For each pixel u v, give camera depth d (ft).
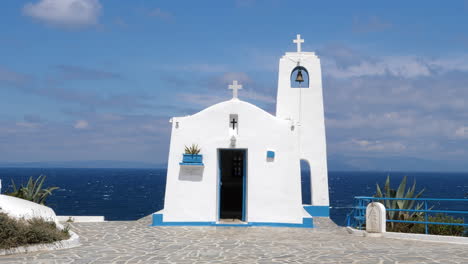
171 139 61.57
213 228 57.52
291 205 60.08
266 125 61.26
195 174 60.85
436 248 42.60
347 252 40.29
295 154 60.85
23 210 48.65
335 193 353.92
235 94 62.18
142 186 423.64
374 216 52.60
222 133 61.21
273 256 38.60
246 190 61.00
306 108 76.23
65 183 475.72
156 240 48.24
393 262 35.35
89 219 65.87
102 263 35.99
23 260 37.01
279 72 77.10
